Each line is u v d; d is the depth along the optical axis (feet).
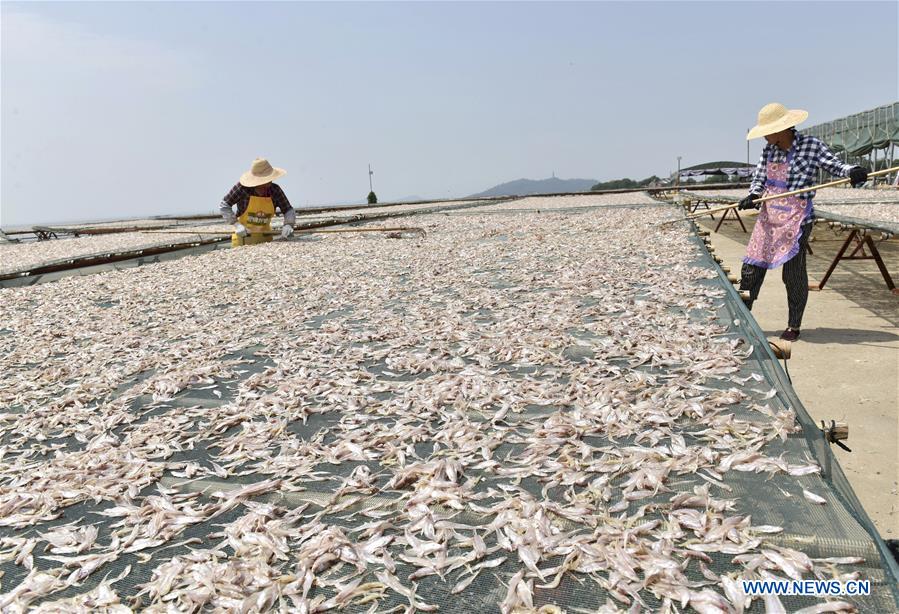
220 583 4.25
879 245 24.98
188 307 14.30
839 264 20.95
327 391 7.84
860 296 15.96
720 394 6.50
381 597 4.03
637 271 14.16
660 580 3.89
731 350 7.88
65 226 54.75
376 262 19.51
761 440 5.49
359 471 5.66
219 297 15.28
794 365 11.17
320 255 22.04
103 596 4.22
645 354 8.03
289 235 28.19
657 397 6.63
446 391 7.38
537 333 9.59
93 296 16.63
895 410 8.96
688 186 80.23
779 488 4.79
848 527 4.23
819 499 4.57
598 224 26.91
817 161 11.68
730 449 5.45
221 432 6.91
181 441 6.73
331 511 5.09
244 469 5.99
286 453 6.19
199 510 5.25
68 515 5.40
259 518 4.99
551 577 4.08
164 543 4.85
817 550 4.05
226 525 4.99
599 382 7.28
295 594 4.10
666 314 10.11
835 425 5.50
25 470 6.33
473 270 16.67
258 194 27.25
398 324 11.09
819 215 20.54
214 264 21.36
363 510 5.05
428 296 13.57
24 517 5.33
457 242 23.94
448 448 6.02
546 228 27.04
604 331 9.37
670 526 4.42
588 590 3.92
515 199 67.82
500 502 4.97
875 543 4.02
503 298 12.60
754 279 12.88
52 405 8.10
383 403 7.25
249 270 19.42
